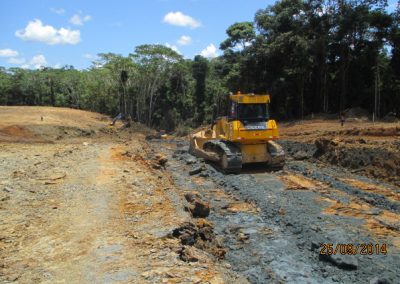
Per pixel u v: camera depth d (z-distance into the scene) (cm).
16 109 5331
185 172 2039
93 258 788
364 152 1972
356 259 918
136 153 2214
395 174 1698
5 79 8981
